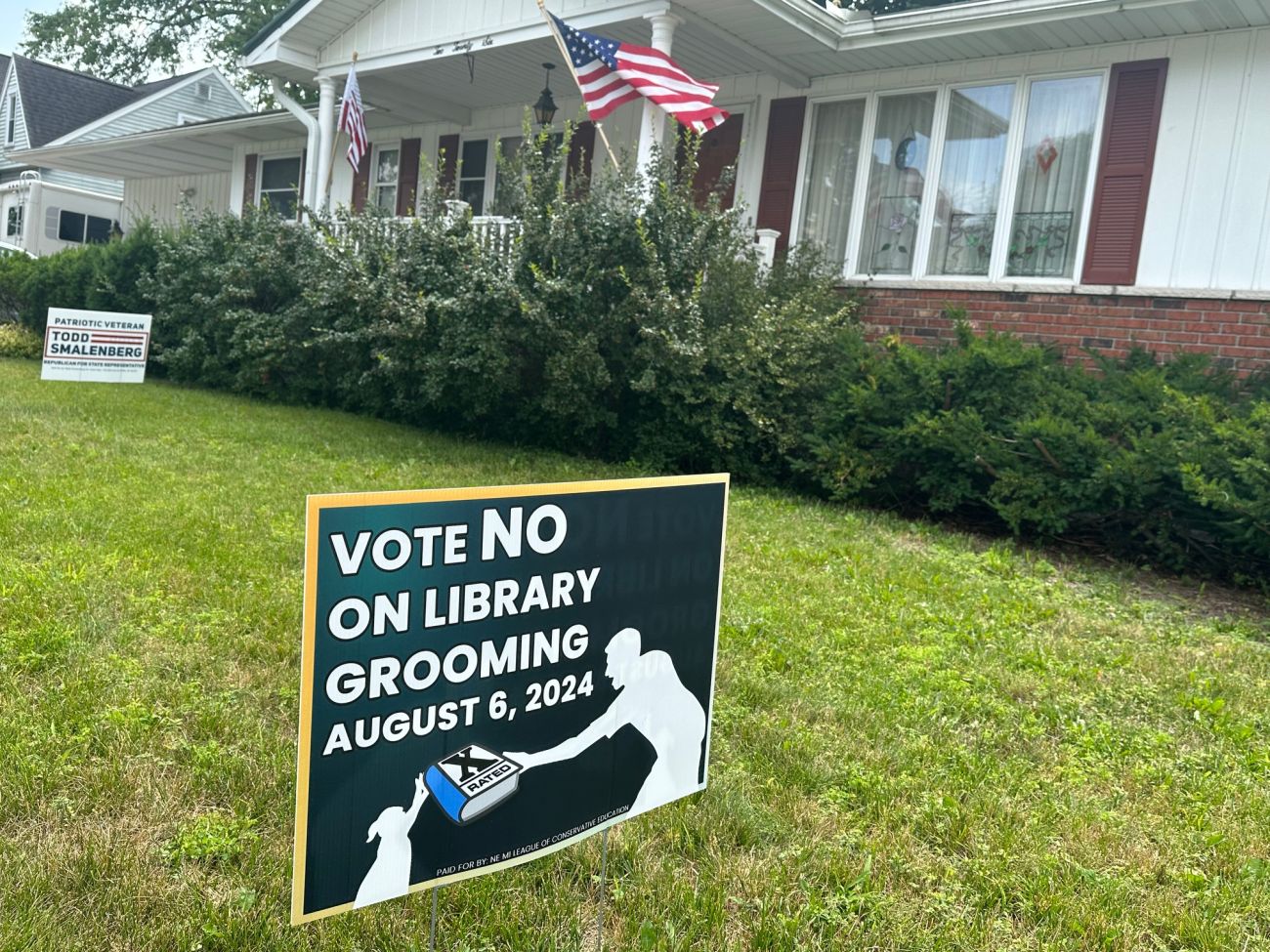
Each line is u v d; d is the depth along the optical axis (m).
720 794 3.23
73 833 2.76
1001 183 10.43
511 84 14.25
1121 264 9.64
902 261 11.23
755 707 4.00
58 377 11.66
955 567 6.64
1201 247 9.23
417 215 10.88
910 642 4.96
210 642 4.15
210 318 13.18
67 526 5.58
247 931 2.41
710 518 2.60
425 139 16.61
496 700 2.19
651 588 2.47
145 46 40.28
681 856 2.91
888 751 3.65
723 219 9.57
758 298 9.63
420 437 10.28
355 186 17.67
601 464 9.52
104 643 4.02
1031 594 6.14
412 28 13.01
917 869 2.89
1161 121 9.44
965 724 4.03
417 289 10.16
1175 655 5.09
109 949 2.32
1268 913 2.80
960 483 8.00
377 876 2.03
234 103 34.47
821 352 9.35
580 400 9.38
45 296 16.98
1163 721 4.20
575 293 9.10
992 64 10.45
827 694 4.16
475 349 9.55
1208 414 6.93
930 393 8.24
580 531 2.29
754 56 10.97
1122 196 9.63
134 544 5.36
